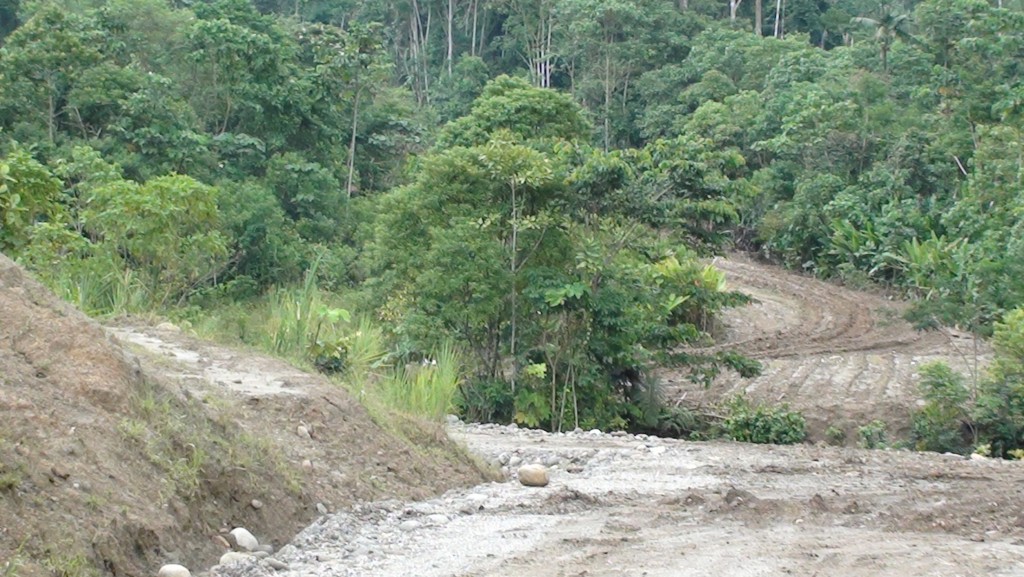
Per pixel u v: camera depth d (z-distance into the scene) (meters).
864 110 53.50
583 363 22.62
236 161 38.12
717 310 29.00
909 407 26.02
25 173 12.58
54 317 6.91
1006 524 7.36
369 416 9.11
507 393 22.08
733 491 8.24
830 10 83.31
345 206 38.47
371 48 43.31
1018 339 23.58
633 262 24.27
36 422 5.95
